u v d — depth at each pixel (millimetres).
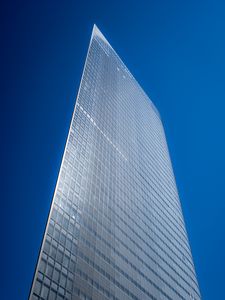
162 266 113875
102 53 188000
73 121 110375
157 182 155500
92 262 77812
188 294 121125
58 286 63750
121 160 130250
